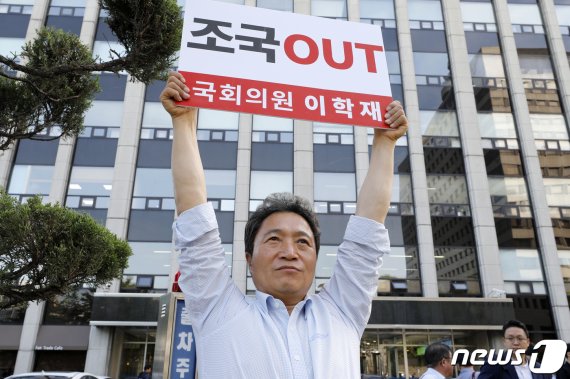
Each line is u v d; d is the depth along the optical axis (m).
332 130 16.94
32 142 15.73
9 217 6.86
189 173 1.72
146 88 17.20
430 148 16.80
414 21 18.86
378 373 13.43
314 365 1.42
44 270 7.02
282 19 2.15
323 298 1.79
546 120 17.47
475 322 13.43
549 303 14.76
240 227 15.05
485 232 15.34
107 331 13.44
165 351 4.20
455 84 17.69
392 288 14.66
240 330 1.45
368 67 2.16
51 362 13.66
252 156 16.36
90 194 15.30
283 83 2.01
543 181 16.42
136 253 14.68
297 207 1.76
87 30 17.27
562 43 18.59
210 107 1.86
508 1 19.48
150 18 5.16
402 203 15.91
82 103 6.29
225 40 2.02
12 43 16.78
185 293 1.61
